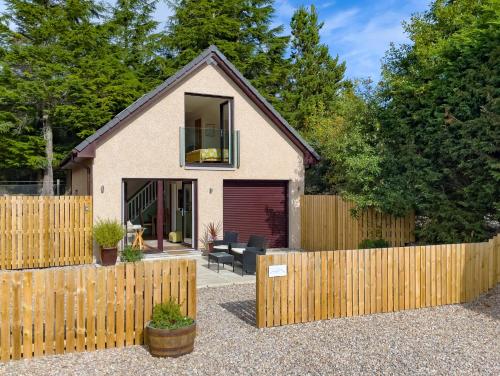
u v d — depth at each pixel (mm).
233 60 29172
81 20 26875
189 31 28594
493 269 10281
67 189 25266
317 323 8203
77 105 25188
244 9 30453
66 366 6090
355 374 5863
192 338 6586
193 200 16109
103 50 26953
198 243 15852
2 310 6289
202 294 10320
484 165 12352
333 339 7266
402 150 14883
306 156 18078
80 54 26047
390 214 14852
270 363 6211
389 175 14953
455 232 12758
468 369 6047
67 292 6602
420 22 18484
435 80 14523
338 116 24516
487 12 12992
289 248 17594
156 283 7082
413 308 9258
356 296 8766
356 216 14961
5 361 6266
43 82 22250
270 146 17297
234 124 16578
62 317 6566
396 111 15938
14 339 6328
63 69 23391
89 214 14227
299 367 6082
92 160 14266
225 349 6742
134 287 6984
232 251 13602
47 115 24359
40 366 6094
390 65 17844
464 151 12500
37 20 24812
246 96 16828
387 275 9047
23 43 24609
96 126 25688
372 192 14398
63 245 13891
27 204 13461
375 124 16547
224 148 16859
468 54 13172
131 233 16422
